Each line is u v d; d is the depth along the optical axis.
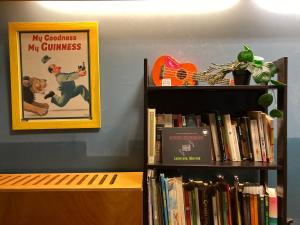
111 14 1.74
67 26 1.71
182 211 1.45
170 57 1.61
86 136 1.75
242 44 1.73
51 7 1.74
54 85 1.73
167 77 1.60
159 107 1.71
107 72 1.74
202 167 1.39
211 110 1.66
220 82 1.55
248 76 1.47
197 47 1.73
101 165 1.75
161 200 1.45
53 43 1.72
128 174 1.65
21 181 1.49
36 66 1.72
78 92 1.73
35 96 1.73
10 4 1.74
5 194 1.32
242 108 1.70
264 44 1.73
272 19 1.72
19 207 1.32
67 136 1.75
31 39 1.71
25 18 1.74
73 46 1.72
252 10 1.72
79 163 1.75
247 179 1.71
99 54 1.74
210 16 1.73
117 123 1.75
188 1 1.73
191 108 1.71
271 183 1.71
